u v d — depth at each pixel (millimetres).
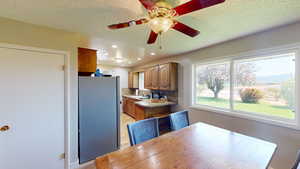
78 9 1490
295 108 1888
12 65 1744
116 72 6328
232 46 2588
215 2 951
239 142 1476
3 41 1688
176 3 1275
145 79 5055
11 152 1738
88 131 2393
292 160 1885
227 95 2818
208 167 1038
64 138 2109
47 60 1975
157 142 1485
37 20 1744
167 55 3945
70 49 2156
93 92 2447
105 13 1578
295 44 1834
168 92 4215
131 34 2246
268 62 2215
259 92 2318
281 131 1997
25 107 1821
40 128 1923
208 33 2229
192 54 3430
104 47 3039
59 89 2064
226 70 2834
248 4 1415
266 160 1131
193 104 3457
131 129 1542
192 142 1479
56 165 2047
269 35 2096
